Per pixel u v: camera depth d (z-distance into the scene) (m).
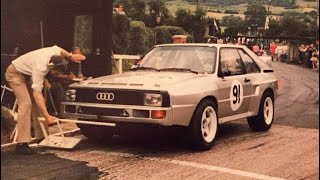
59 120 6.61
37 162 5.96
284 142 7.70
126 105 6.45
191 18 26.83
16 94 6.33
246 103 8.08
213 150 6.98
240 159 6.46
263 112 8.61
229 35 31.39
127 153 6.66
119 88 6.50
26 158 6.16
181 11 26.84
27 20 9.55
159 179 5.37
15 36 9.41
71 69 9.03
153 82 6.59
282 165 6.18
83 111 6.76
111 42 10.70
